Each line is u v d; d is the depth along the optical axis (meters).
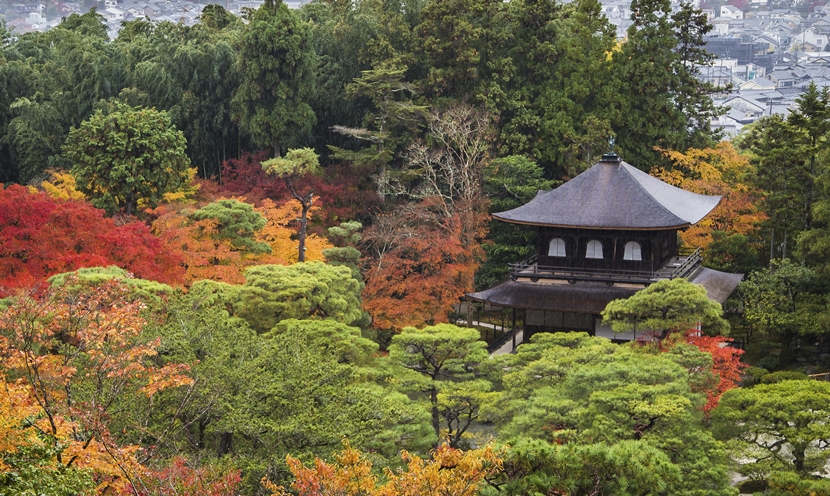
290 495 28.03
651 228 55.06
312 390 31.94
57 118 75.31
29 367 23.47
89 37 87.06
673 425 31.98
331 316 49.19
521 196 70.44
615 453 27.14
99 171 61.44
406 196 75.69
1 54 82.81
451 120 70.31
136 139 61.31
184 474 25.47
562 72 77.88
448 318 67.25
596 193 58.03
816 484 31.20
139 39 83.12
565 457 26.66
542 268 58.25
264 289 47.03
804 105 59.88
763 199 64.19
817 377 52.38
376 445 32.47
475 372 43.06
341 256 59.75
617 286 56.69
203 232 54.66
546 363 38.88
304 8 91.00
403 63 77.12
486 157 71.19
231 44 80.00
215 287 47.22
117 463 22.27
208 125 77.12
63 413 23.33
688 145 76.44
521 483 26.47
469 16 78.06
